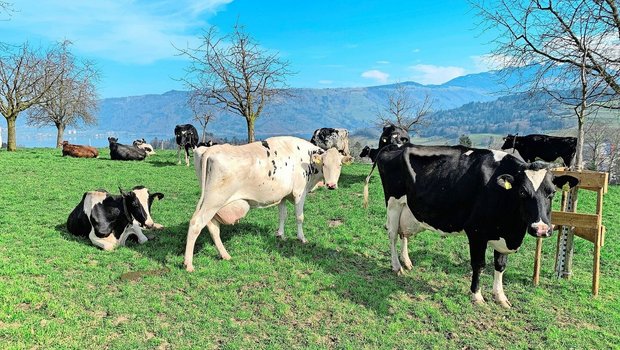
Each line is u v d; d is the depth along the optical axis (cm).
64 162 2262
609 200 1513
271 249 882
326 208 1286
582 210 1348
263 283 724
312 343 549
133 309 600
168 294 664
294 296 680
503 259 684
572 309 676
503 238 650
